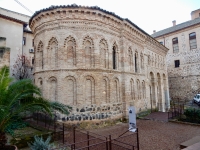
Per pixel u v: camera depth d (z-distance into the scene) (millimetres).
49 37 13805
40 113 13734
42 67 14609
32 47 24453
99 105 13547
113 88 14984
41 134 9672
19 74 19359
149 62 22047
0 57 12602
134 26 17234
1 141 7125
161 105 24688
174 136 10883
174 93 35562
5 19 19781
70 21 13453
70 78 13164
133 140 10055
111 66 14969
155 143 9539
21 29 21344
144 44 20672
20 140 8789
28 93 7219
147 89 20891
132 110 10148
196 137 10094
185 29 33594
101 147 8852
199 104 29125
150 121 15742
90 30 13758
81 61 13383
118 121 14945
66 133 10609
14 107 7430
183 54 34250
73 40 13547
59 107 9273
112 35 15297
